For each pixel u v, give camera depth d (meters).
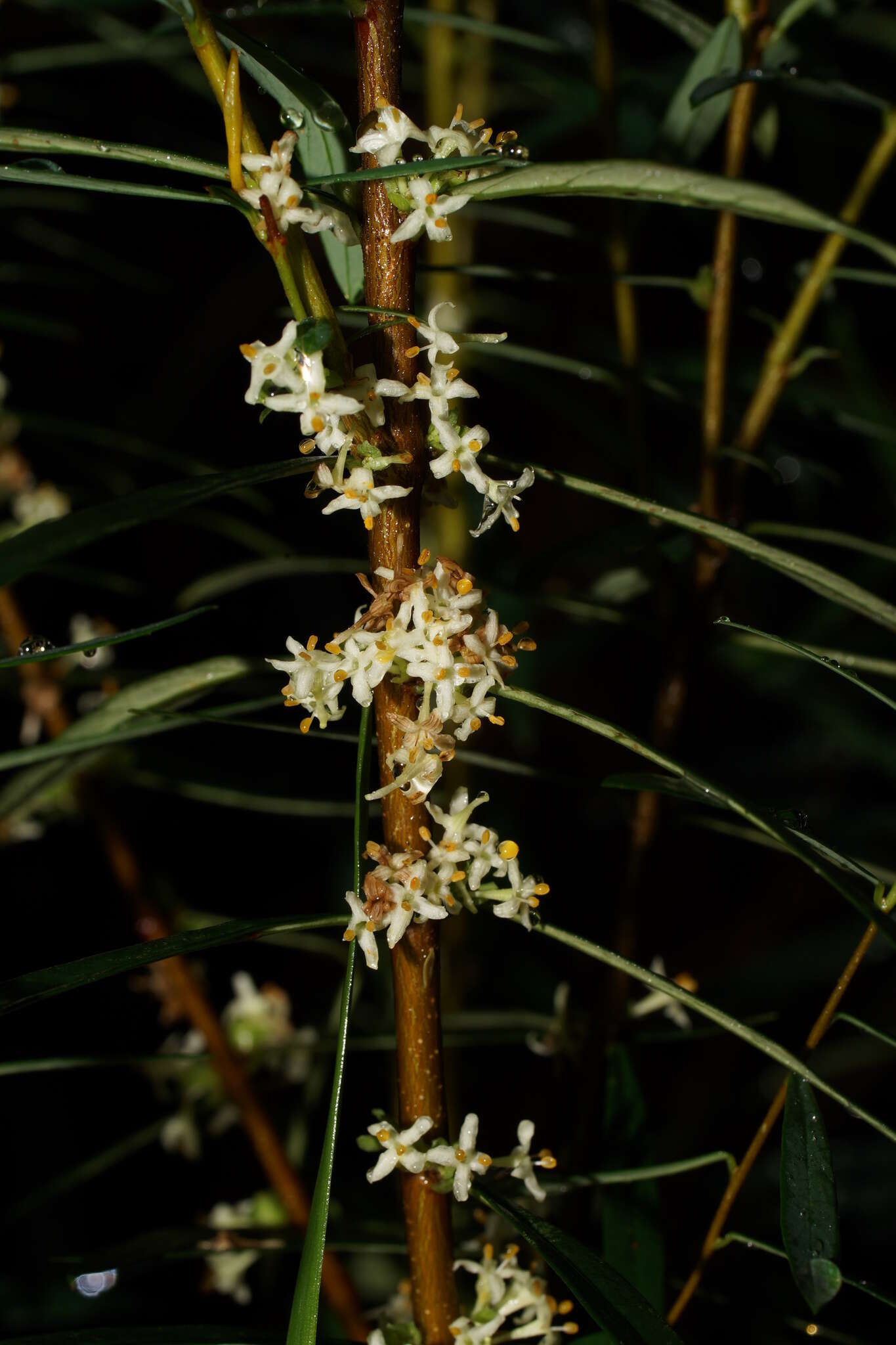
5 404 0.68
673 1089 0.62
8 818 0.43
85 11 0.50
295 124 0.36
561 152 0.70
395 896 0.35
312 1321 0.33
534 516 0.73
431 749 0.35
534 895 0.36
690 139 0.42
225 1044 0.45
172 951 0.34
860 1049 0.62
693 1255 0.50
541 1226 0.35
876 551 0.42
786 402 0.48
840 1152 0.61
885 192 0.67
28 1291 0.54
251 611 0.71
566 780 0.39
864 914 0.33
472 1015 0.44
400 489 0.34
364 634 0.35
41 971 0.34
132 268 0.53
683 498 0.54
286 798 0.50
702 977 0.67
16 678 0.46
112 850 0.46
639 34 0.68
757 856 0.71
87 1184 0.58
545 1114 0.48
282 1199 0.44
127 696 0.39
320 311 0.34
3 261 0.67
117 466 0.60
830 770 0.72
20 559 0.32
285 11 0.40
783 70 0.39
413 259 0.35
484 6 0.56
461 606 0.35
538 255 0.72
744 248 0.50
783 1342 0.48
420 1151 0.35
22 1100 0.60
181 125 0.67
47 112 0.59
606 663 0.73
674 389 0.44
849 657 0.41
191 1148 0.45
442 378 0.34
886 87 0.62
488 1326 0.36
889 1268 0.56
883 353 0.70
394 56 0.35
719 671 0.69
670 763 0.34
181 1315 0.52
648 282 0.42
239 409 0.72
